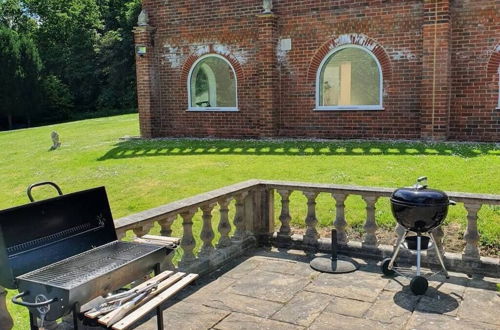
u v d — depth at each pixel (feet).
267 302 14.51
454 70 39.91
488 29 38.34
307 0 44.11
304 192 19.43
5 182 37.50
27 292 9.36
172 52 51.29
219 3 47.96
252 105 48.03
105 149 46.60
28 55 119.14
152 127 52.90
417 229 14.64
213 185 29.68
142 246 11.60
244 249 19.39
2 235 9.34
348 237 20.61
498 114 39.04
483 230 19.52
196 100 51.72
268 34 45.11
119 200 28.89
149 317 13.61
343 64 44.37
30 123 124.98
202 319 13.50
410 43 40.86
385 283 15.72
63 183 34.37
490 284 15.49
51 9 142.10
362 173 29.07
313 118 45.65
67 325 12.26
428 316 13.30
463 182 25.50
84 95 138.72
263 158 35.99
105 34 143.23
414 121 41.68
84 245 11.34
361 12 42.24
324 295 14.89
